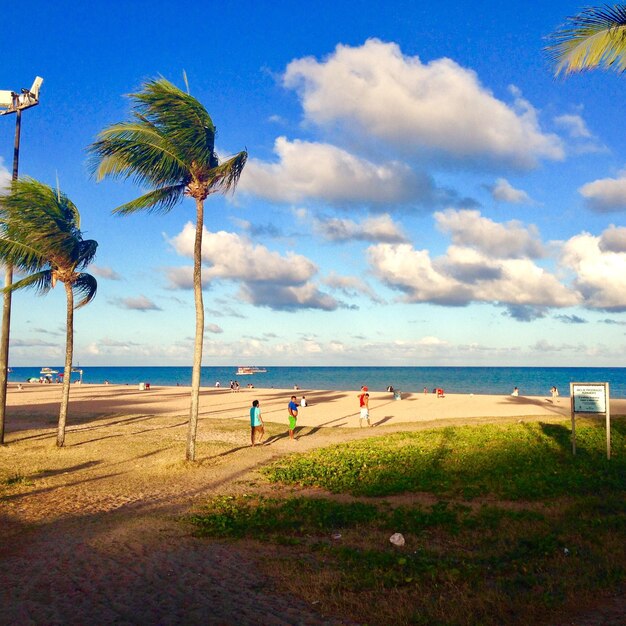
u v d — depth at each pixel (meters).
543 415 29.80
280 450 18.61
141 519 9.91
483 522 9.21
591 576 6.55
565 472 13.49
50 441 20.84
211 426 25.64
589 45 10.05
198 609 5.83
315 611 5.79
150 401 43.16
